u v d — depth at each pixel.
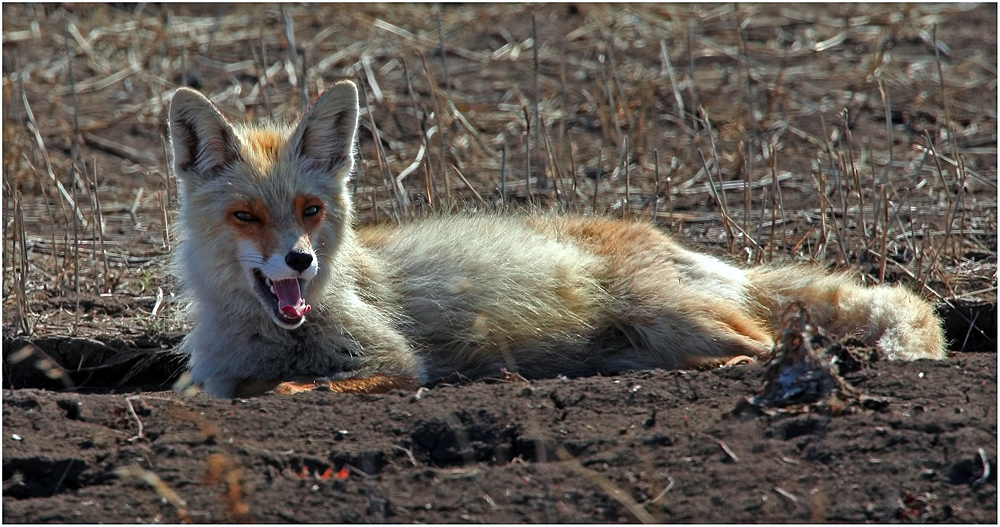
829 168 16.83
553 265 11.01
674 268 11.30
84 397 8.27
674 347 10.90
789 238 14.08
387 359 10.02
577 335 11.07
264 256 9.36
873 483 6.80
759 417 7.66
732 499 6.74
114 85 21.41
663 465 7.16
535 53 16.19
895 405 7.73
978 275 12.70
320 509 6.69
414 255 10.95
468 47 23.19
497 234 11.26
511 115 19.69
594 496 6.82
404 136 18.64
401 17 24.77
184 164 9.91
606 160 17.50
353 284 10.37
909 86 20.73
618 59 22.31
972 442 7.09
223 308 10.05
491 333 10.76
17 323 11.55
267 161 9.80
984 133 18.34
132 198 16.55
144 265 13.77
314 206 9.77
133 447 7.37
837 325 10.91
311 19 24.41
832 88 20.73
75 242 12.48
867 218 14.55
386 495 6.85
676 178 16.69
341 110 10.11
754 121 18.20
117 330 11.78
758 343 10.70
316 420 7.86
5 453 7.26
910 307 10.63
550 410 8.04
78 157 17.33
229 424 7.75
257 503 6.71
